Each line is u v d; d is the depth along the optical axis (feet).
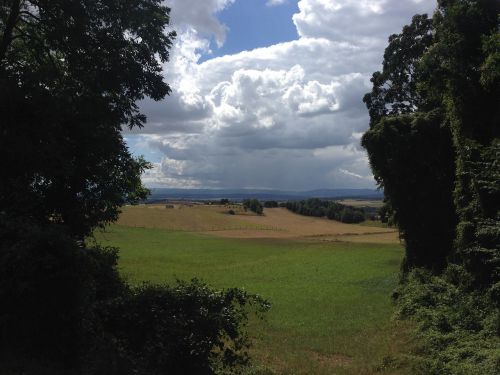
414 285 82.38
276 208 465.47
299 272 148.66
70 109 54.90
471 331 54.70
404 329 64.28
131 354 34.88
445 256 90.43
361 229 360.69
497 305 56.29
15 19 65.36
